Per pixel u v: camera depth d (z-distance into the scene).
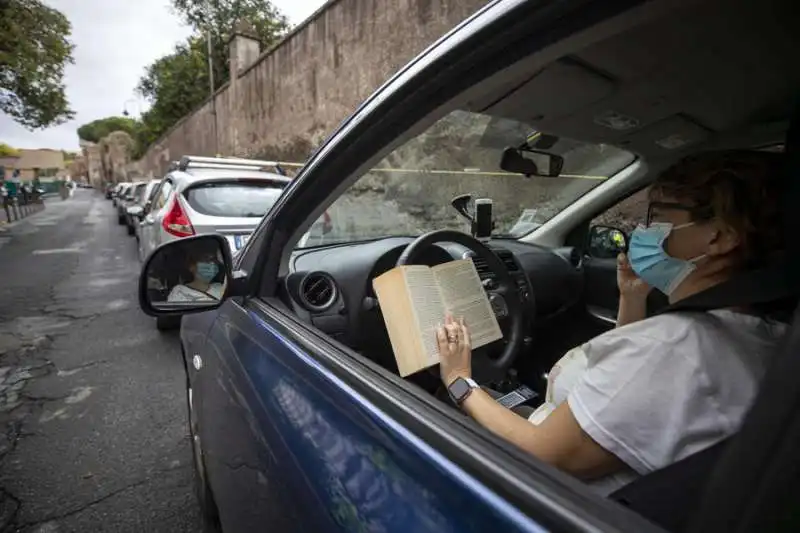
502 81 0.83
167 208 5.08
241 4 23.52
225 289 1.48
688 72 1.18
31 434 2.88
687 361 0.73
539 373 2.19
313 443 0.92
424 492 0.67
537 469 0.60
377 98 1.00
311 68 11.34
